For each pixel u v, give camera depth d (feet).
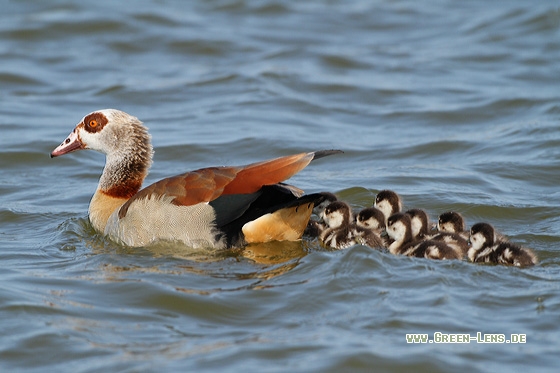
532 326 33.01
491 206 49.75
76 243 44.78
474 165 58.95
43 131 67.62
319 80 80.07
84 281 38.24
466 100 74.84
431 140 64.80
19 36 90.38
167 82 80.23
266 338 32.48
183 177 42.68
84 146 47.85
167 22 94.58
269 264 39.96
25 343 32.40
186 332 33.32
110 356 31.42
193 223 41.60
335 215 45.34
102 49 88.58
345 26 96.89
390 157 62.28
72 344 32.27
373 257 38.34
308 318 34.14
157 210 42.19
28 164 61.62
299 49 88.69
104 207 46.73
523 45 89.35
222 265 39.93
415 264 38.50
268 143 64.80
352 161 61.77
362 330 32.86
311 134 67.67
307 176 57.93
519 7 98.48
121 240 43.62
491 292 35.91
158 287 36.78
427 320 33.35
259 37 92.58
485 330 32.65
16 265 41.06
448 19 98.78
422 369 30.14
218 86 79.30
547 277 37.70
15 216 50.08
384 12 101.35
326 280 36.81
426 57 86.99
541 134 64.59
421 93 77.10
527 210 49.44
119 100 76.02
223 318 34.45
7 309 34.88
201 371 30.12
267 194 41.83
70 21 92.68
